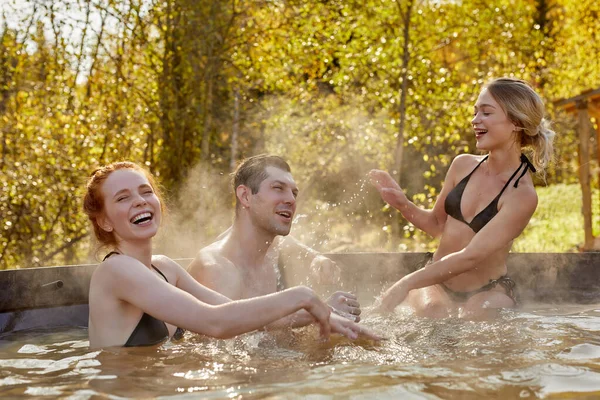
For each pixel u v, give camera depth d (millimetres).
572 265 3824
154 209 2346
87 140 8070
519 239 10820
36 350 2383
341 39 10109
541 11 20344
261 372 1863
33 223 7918
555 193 16484
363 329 2289
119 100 8625
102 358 2076
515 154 3113
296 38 9703
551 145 3115
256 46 9492
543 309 3061
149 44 8695
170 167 9016
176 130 9047
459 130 9820
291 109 10602
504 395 1585
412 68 10250
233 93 10242
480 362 1927
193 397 1622
